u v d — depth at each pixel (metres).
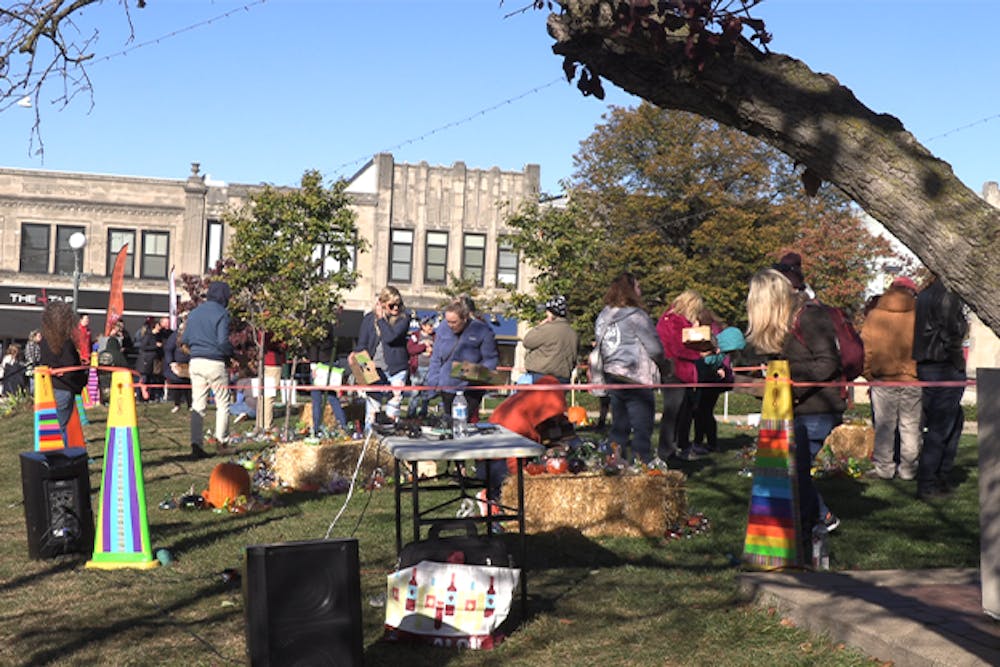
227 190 43.06
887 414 10.01
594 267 38.53
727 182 44.22
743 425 16.19
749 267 42.50
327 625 4.11
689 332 10.35
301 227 19.28
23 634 5.07
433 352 11.22
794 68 3.46
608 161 44.78
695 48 3.32
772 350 6.27
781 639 4.76
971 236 3.19
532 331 10.66
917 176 3.27
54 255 42.34
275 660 4.04
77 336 10.28
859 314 40.19
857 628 4.52
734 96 3.46
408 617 4.89
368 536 7.32
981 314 3.22
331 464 9.95
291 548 4.10
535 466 7.71
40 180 42.06
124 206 42.47
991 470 3.89
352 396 15.05
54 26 5.83
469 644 4.81
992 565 3.88
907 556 6.63
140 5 6.21
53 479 6.75
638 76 3.55
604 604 5.46
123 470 6.54
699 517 7.78
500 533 7.51
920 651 4.15
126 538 6.52
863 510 8.30
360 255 44.31
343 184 19.81
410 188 44.84
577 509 7.49
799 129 3.39
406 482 9.71
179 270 42.81
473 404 10.76
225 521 8.07
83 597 5.77
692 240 44.22
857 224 41.03
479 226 45.34
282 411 19.62
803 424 6.23
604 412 14.88
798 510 5.91
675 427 10.72
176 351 18.91
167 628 5.14
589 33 3.52
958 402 8.76
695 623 5.04
